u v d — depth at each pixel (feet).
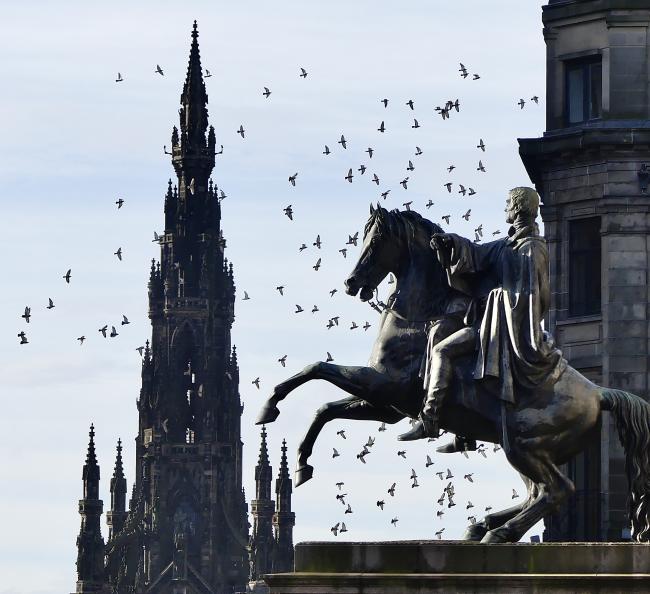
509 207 201.05
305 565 185.98
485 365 195.52
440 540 190.19
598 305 581.53
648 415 197.77
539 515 195.11
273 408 205.77
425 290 206.39
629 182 576.20
